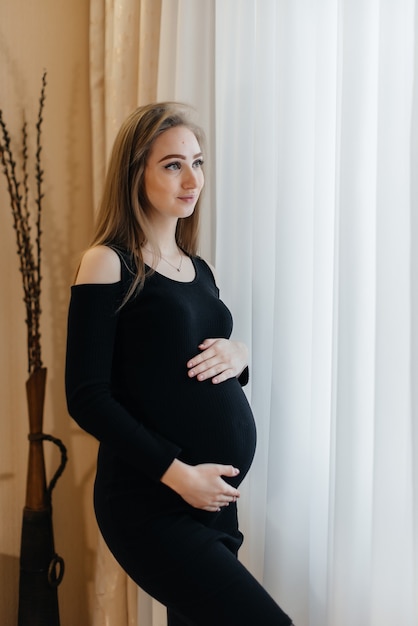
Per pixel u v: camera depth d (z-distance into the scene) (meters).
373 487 1.70
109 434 1.54
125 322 1.65
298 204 1.92
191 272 1.84
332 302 1.85
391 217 1.65
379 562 1.70
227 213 2.10
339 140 1.74
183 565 1.58
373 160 1.74
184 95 2.16
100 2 2.43
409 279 1.66
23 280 2.32
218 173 2.10
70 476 2.61
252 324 2.03
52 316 2.54
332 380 1.81
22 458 2.51
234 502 1.81
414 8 1.57
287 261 1.92
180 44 2.14
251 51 2.00
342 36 1.72
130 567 1.64
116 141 1.75
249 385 2.06
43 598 2.33
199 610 1.57
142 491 1.64
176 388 1.65
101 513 1.70
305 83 1.91
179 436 1.64
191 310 1.70
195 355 1.69
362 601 1.81
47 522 2.35
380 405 1.68
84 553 2.64
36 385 2.32
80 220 2.56
